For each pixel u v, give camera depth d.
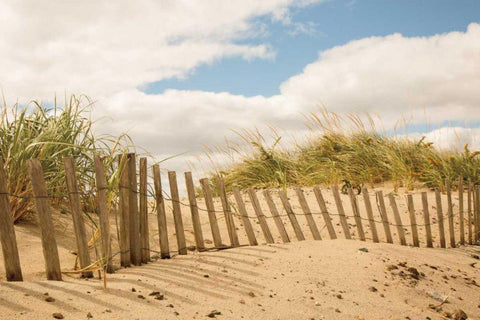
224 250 4.45
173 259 4.16
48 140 4.70
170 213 6.00
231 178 8.67
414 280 4.04
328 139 9.57
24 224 4.32
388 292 3.70
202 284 3.41
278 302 3.22
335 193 5.59
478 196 6.98
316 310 3.17
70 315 2.61
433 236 6.49
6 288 2.84
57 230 4.35
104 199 3.61
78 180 4.81
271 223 6.05
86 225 4.61
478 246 6.53
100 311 2.71
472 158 8.95
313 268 3.99
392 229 6.45
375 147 9.46
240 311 2.99
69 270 3.55
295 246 4.68
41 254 3.72
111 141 5.09
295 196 7.61
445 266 4.74
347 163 9.08
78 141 5.06
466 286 4.23
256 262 4.05
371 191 8.31
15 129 4.74
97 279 3.38
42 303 2.71
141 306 2.86
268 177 8.66
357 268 4.10
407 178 8.68
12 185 4.20
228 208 4.83
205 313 2.89
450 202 6.39
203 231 5.50
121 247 3.82
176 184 4.42
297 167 9.13
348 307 3.29
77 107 5.26
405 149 9.35
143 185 4.10
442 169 8.70
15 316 2.49
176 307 2.93
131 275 3.50
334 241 4.99
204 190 4.71
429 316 3.39
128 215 3.87
